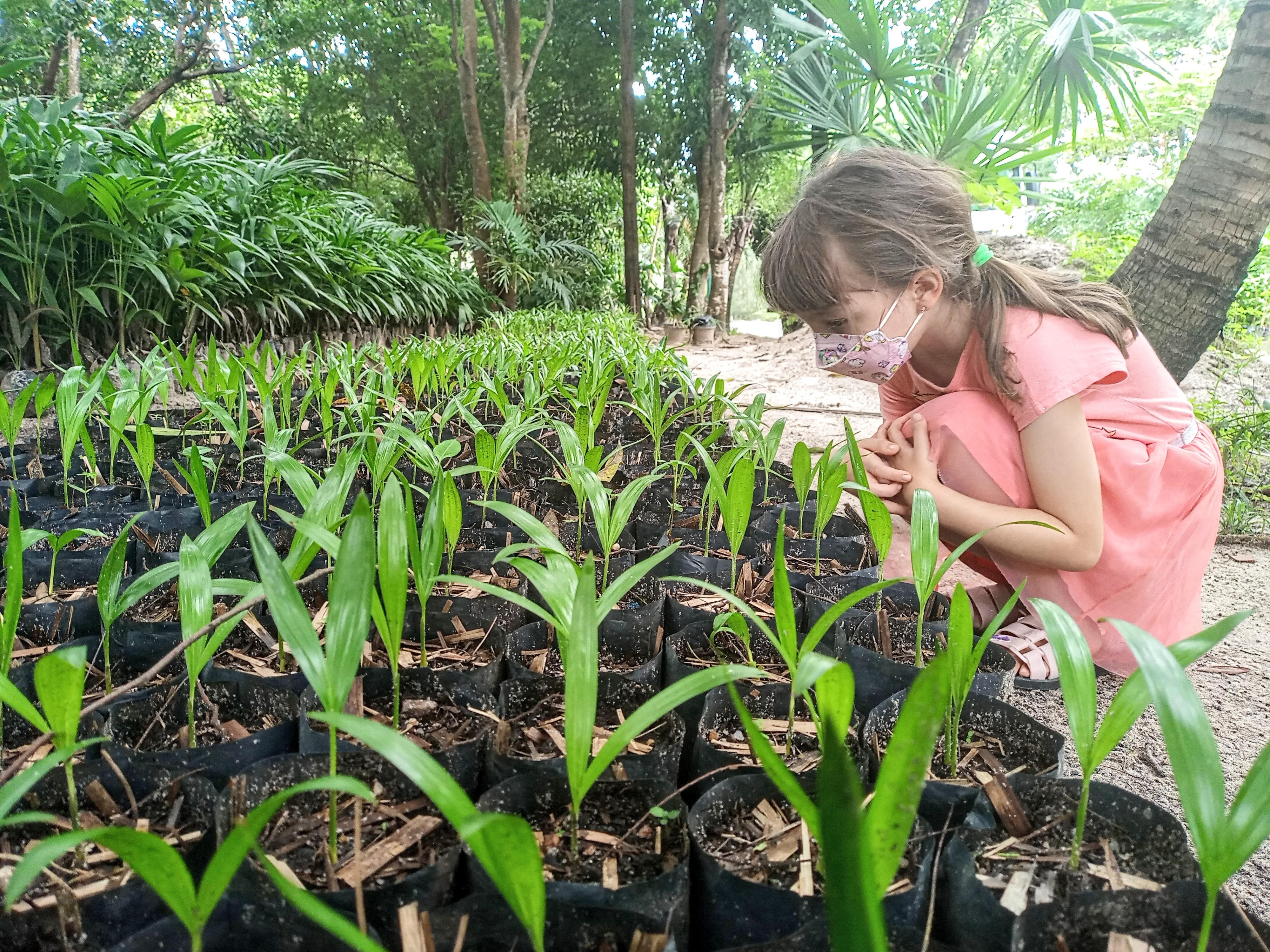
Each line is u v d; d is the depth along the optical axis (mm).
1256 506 2742
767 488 1938
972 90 5875
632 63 11656
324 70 13305
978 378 1525
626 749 937
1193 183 2771
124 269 3488
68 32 8609
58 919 641
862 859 344
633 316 11062
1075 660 705
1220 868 539
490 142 14070
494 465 1612
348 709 964
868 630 1247
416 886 669
